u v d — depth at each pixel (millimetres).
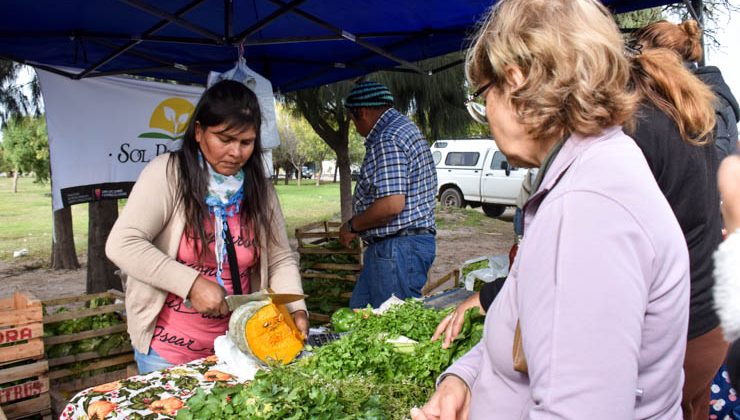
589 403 763
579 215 816
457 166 17312
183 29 3980
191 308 2244
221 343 2006
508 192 16219
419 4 3619
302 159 42062
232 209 2273
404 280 3498
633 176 850
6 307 2867
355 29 4148
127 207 2131
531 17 913
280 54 4812
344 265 4578
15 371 2877
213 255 2266
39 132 21016
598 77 863
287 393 1507
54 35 3834
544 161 953
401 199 3375
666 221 854
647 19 5609
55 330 3287
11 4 3293
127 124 4840
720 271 885
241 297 1999
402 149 3385
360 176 3615
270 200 2404
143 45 4309
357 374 1719
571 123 893
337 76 5363
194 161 2170
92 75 4418
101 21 3703
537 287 834
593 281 782
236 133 2094
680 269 862
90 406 1641
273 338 1943
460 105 8312
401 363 1807
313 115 9047
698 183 1322
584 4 909
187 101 5121
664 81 1208
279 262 2480
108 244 2086
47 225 16234
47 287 8266
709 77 1899
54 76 4469
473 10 3738
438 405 1220
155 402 1661
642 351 870
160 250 2168
